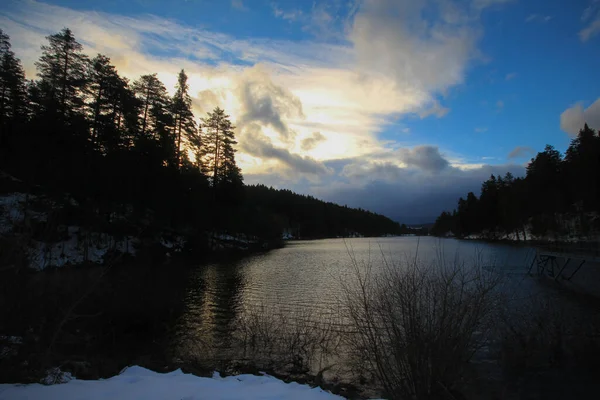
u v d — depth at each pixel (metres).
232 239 54.81
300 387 5.52
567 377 7.52
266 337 10.98
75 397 4.09
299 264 34.66
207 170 49.22
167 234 38.50
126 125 33.59
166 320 12.81
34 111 28.94
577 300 15.73
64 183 23.44
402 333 5.77
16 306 6.26
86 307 11.16
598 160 50.62
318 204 145.12
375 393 7.23
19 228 6.42
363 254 44.31
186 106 43.31
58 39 29.89
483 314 5.88
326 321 13.01
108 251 25.50
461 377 6.23
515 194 71.44
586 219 53.47
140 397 4.20
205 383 5.09
